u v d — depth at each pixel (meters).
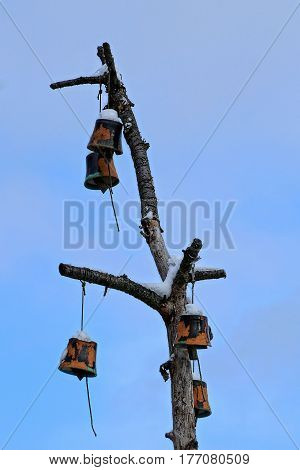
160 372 8.83
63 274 8.62
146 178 9.84
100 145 9.75
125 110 10.27
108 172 9.84
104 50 10.34
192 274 9.23
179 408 8.54
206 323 8.90
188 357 8.80
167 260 9.33
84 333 9.33
